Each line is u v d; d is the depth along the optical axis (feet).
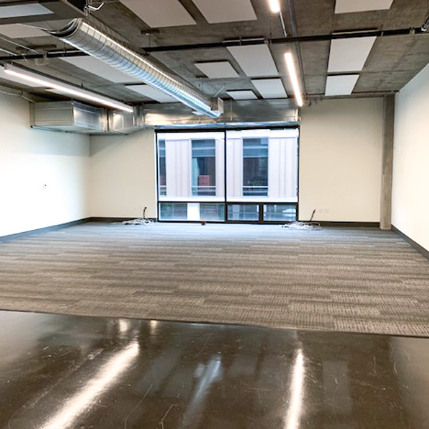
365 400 4.53
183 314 11.77
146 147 31.04
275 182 30.01
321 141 28.37
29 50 16.65
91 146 31.94
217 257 18.95
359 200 28.14
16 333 6.29
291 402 4.51
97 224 30.53
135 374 5.13
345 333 6.17
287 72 20.04
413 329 10.58
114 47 12.61
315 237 24.14
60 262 18.17
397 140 25.35
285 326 10.82
